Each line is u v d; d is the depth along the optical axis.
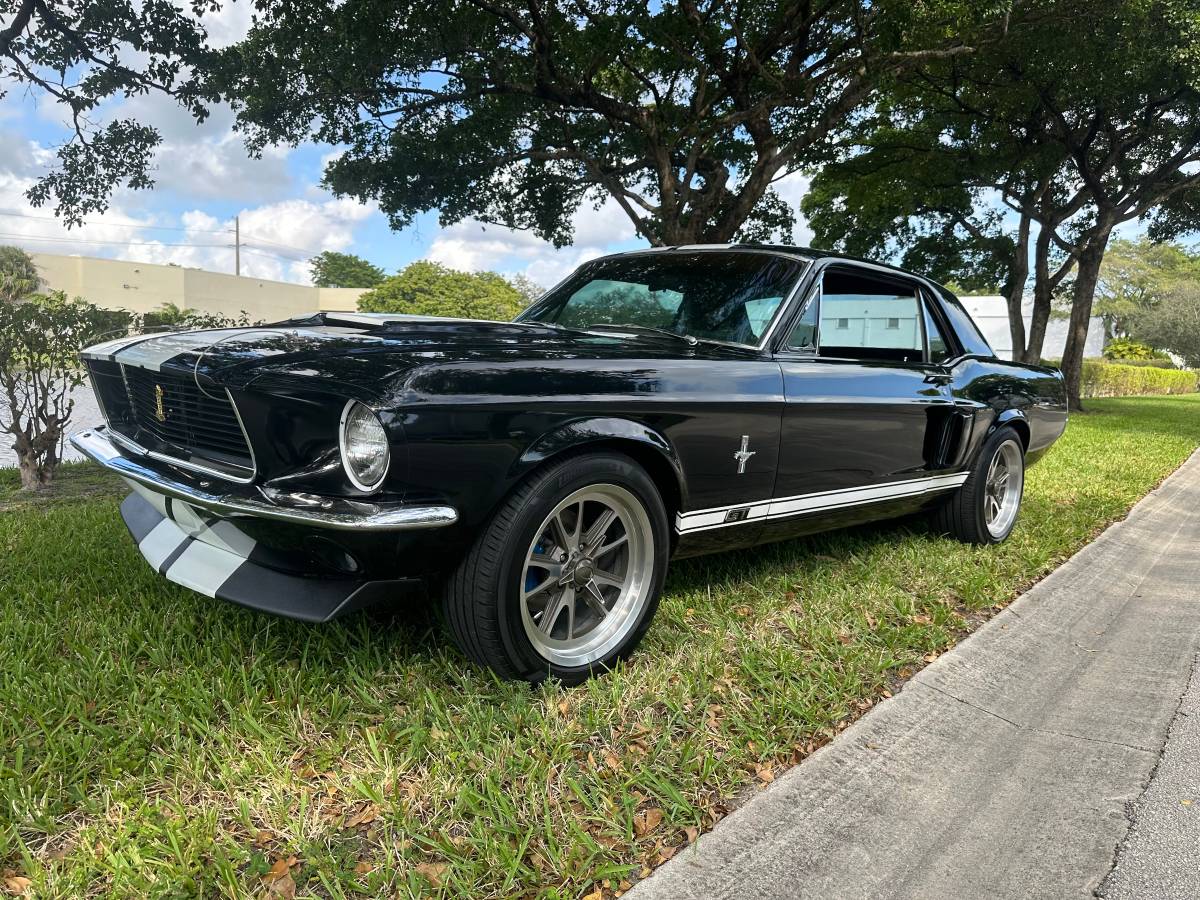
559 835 1.69
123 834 1.59
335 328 2.56
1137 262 54.53
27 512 4.59
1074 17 11.08
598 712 2.17
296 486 2.00
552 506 2.21
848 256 3.49
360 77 9.41
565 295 3.74
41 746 1.90
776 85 10.02
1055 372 5.06
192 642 2.45
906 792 1.99
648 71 11.84
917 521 4.80
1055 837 1.84
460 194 12.05
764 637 2.82
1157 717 2.48
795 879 1.63
